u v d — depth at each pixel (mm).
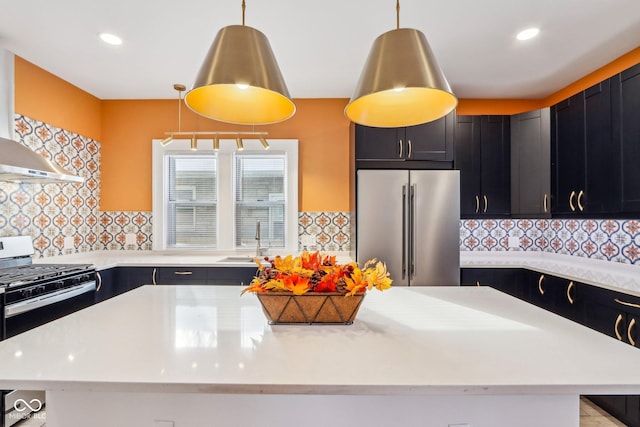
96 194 3461
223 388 771
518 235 3527
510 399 923
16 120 2586
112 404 933
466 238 3531
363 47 2477
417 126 3031
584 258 2998
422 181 2898
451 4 1973
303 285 1134
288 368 843
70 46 2451
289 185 3492
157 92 3322
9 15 2078
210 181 3578
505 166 3205
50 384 782
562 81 3080
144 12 2055
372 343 1014
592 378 796
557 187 2885
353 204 3109
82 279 2426
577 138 2631
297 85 3172
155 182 3488
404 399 923
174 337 1058
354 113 1216
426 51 1045
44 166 2227
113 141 3512
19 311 1876
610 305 2051
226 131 3520
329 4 1977
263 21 2148
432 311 1366
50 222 2902
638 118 2076
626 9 2014
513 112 3510
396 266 2877
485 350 962
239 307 1420
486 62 2703
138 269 2969
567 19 2121
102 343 1004
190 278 2971
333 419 923
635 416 1944
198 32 2277
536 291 2777
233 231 3525
